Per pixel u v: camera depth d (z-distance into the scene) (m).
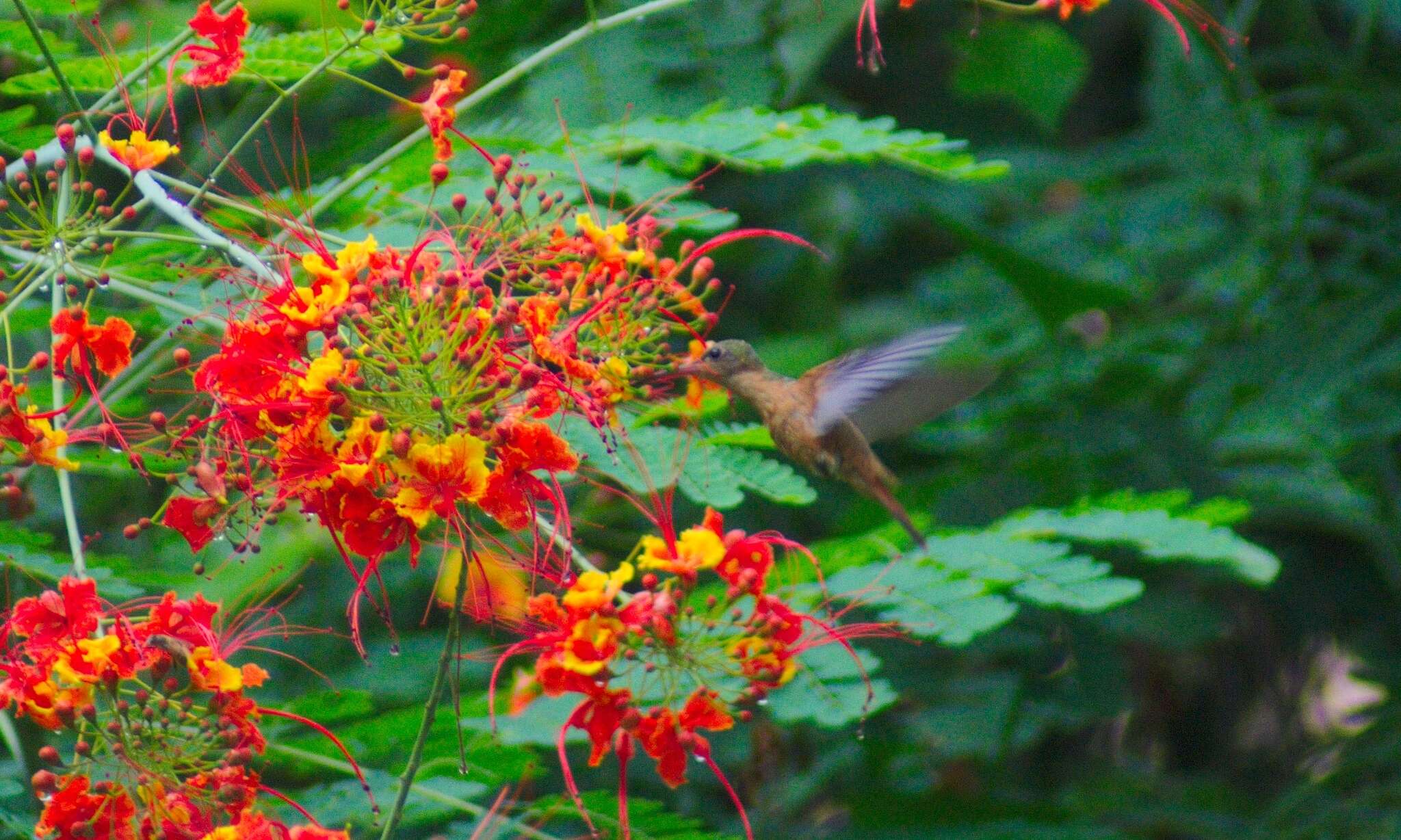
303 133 9.94
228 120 8.75
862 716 5.91
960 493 10.01
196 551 4.95
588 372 5.02
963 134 13.60
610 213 6.77
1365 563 12.84
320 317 4.75
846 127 7.66
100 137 5.65
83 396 6.61
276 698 8.66
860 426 6.84
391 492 4.84
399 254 5.09
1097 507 7.01
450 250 5.46
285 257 5.25
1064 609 6.37
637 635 4.86
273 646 8.95
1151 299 12.47
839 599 6.50
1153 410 10.95
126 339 5.34
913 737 9.60
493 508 4.86
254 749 5.04
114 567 6.73
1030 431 10.77
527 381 4.72
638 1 9.52
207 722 4.96
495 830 6.24
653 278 5.71
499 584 5.21
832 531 10.36
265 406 4.73
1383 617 12.79
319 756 6.34
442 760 6.54
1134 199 13.11
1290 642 14.01
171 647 4.92
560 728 6.43
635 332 5.64
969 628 6.17
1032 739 9.59
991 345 12.15
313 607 9.20
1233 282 12.17
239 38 6.01
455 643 5.43
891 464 12.01
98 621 4.93
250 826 4.82
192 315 5.62
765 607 4.94
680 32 9.49
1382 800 10.48
